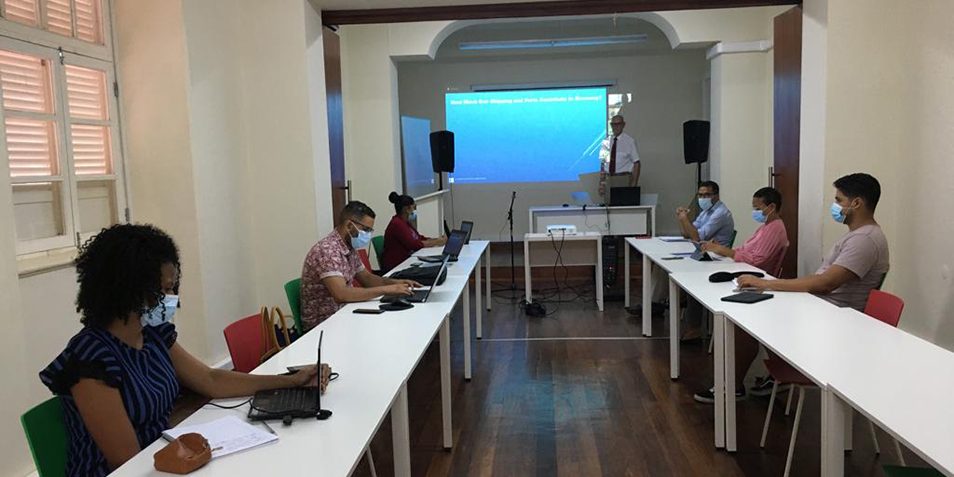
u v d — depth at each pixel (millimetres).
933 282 4363
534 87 9875
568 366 4801
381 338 2861
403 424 2410
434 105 10031
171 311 1911
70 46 3818
